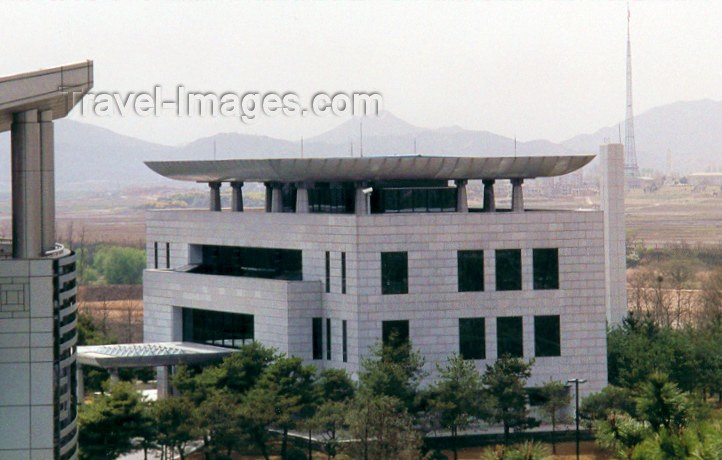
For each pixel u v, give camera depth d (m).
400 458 133.12
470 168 170.75
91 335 191.12
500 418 151.50
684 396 81.31
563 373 169.88
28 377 93.56
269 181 186.62
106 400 135.75
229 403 142.25
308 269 172.50
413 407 149.75
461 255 167.50
